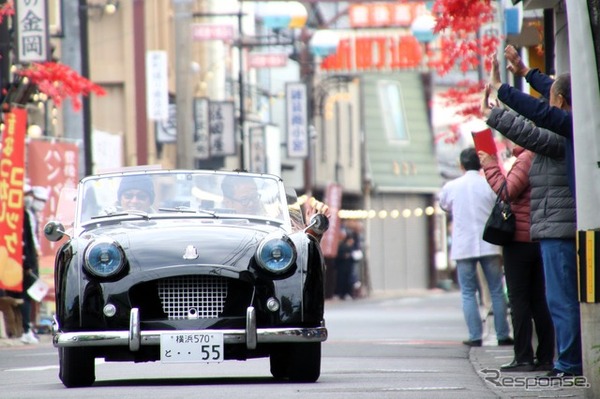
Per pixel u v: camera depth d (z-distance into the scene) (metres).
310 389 24.52
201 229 25.97
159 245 25.33
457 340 44.16
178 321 24.94
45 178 54.31
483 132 28.73
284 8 86.50
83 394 24.12
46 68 52.97
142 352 25.44
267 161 105.88
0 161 47.28
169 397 23.17
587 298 21.70
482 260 38.50
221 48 106.88
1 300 47.34
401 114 140.00
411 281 139.12
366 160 133.88
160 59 87.62
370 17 106.31
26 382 28.84
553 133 25.69
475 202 38.53
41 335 52.56
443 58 51.94
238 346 25.38
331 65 108.00
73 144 55.81
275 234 25.75
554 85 25.16
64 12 71.38
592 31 22.03
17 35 55.41
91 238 25.70
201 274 24.89
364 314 71.88
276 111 120.31
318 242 26.61
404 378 27.50
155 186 28.02
